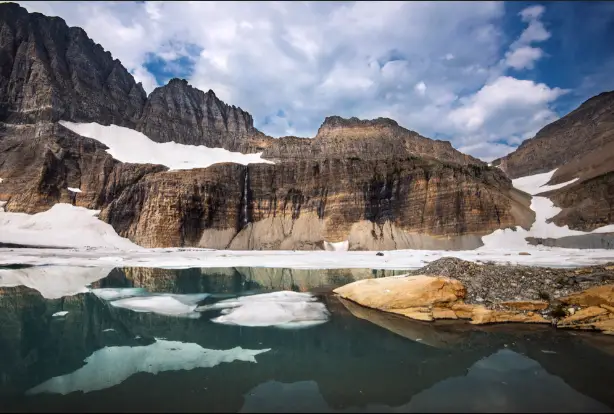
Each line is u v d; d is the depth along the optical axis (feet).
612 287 67.15
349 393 43.16
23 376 48.70
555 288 76.07
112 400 41.39
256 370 50.67
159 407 39.65
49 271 151.84
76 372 50.14
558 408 38.55
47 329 70.85
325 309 84.64
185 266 176.55
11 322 75.87
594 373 47.96
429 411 38.22
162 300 94.73
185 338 65.05
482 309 73.05
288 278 138.00
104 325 73.51
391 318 76.69
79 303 92.99
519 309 72.59
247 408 39.37
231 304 91.66
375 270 159.02
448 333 65.87
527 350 56.70
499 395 41.93
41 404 40.42
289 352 57.77
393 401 40.78
